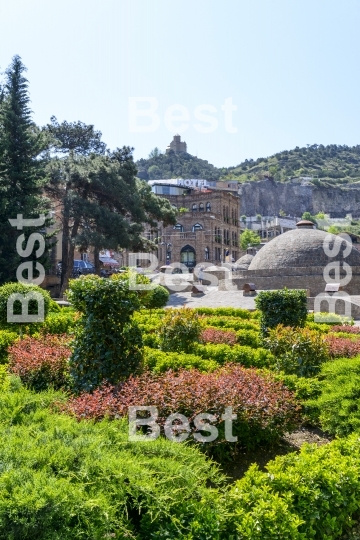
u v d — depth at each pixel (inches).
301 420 241.0
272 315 440.8
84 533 103.1
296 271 1175.0
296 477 145.9
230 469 194.4
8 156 1019.3
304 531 134.6
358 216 5689.0
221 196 2679.6
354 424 209.5
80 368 244.5
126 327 255.6
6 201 953.5
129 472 123.5
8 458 118.6
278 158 6983.3
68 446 131.8
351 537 148.0
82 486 112.2
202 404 195.3
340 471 153.3
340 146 7303.2
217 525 120.5
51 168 1176.2
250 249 2175.2
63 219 1253.1
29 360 277.1
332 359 347.9
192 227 2518.5
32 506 99.3
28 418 159.3
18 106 1032.8
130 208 1236.5
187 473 131.6
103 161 1243.2
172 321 392.8
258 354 351.6
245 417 200.2
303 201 5733.3
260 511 128.5
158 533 115.3
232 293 1064.8
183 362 300.5
